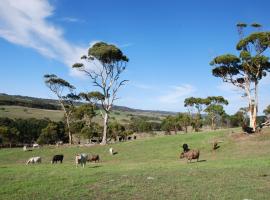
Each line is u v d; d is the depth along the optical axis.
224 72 61.47
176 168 34.59
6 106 179.50
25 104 197.38
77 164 41.78
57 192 23.94
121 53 72.56
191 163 39.41
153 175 30.11
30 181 28.05
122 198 22.22
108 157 55.25
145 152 55.34
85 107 97.62
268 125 59.62
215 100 105.81
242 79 61.56
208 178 27.89
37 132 112.12
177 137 63.03
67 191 24.19
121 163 45.38
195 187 24.66
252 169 31.36
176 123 103.75
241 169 31.64
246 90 59.22
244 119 107.81
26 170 35.72
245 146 49.31
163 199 21.69
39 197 22.64
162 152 53.69
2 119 108.94
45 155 62.00
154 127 145.38
